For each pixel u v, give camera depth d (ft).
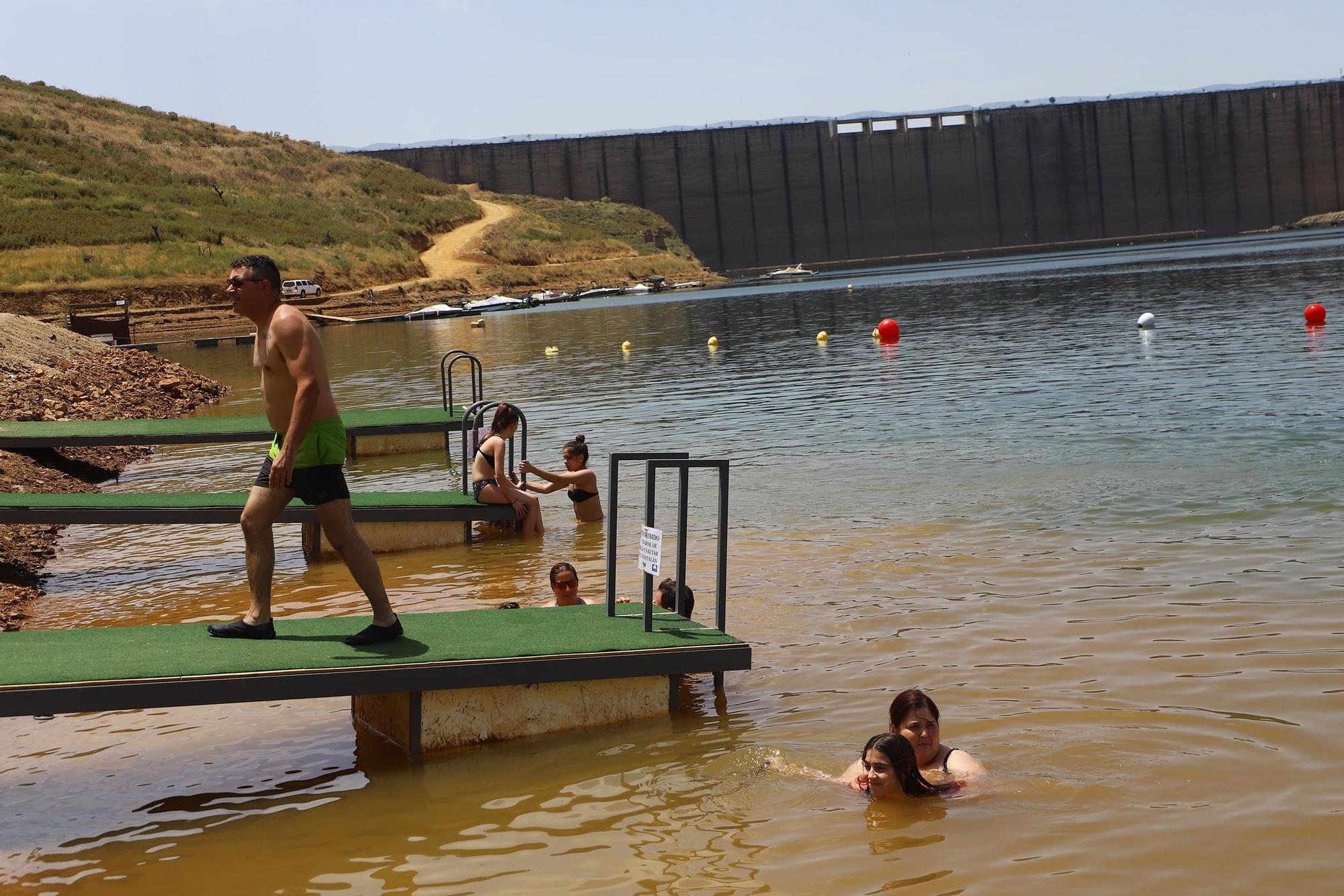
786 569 31.81
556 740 21.15
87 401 76.64
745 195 524.93
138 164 312.09
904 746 17.76
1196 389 62.03
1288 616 25.04
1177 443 46.16
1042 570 30.01
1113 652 23.62
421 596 31.99
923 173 533.14
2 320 90.74
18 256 230.48
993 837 16.39
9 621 30.83
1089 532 33.45
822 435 55.62
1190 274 206.69
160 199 287.89
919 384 74.33
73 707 18.65
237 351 165.37
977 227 536.83
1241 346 83.05
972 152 535.19
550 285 348.59
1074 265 322.34
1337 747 18.54
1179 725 19.83
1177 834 16.14
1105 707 20.85
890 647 24.93
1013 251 533.55
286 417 20.92
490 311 272.51
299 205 333.62
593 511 41.55
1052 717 20.53
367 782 19.63
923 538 34.17
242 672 19.42
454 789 19.13
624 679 21.86
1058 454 45.78
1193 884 14.80
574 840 17.03
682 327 158.92
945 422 56.70
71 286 221.25
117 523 36.55
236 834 17.83
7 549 38.22
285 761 20.80
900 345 106.42
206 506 36.96
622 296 340.80
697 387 81.25
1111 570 29.48
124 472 57.72
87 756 21.43
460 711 20.98
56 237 241.76
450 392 65.26
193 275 238.89
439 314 260.01
